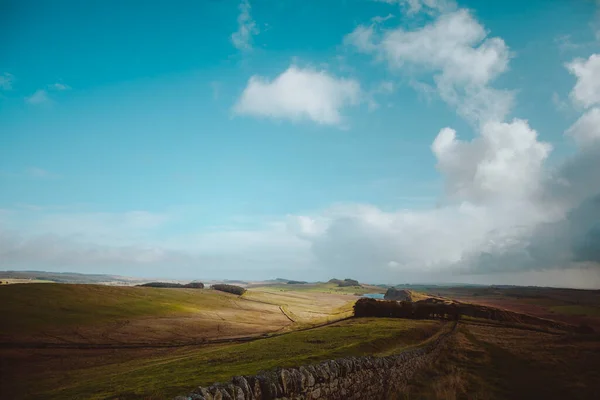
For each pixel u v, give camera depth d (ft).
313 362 53.47
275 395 29.76
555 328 207.00
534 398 51.47
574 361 79.36
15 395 68.49
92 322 212.64
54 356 137.69
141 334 197.16
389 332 106.52
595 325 219.41
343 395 39.86
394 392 52.29
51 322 197.77
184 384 44.24
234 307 394.32
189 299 390.42
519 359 82.79
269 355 71.36
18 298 237.04
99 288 333.83
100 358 138.10
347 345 72.28
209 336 205.57
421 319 205.36
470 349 100.68
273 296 605.73
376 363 49.70
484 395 52.13
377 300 261.65
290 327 241.14
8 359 127.44
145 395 41.14
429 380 63.52
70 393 57.57
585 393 53.52
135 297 328.08
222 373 50.06
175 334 206.18
